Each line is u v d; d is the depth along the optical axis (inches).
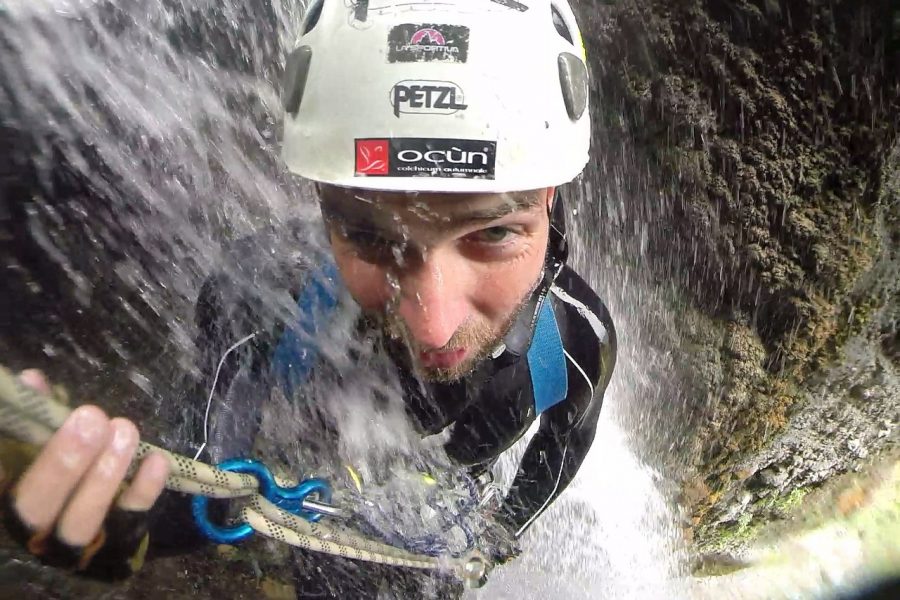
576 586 34.4
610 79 33.3
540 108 15.0
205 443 20.8
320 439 21.8
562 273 24.2
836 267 29.5
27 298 36.5
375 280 15.4
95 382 33.4
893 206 27.6
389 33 14.2
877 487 38.0
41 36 43.6
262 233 22.8
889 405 33.4
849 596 35.8
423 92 13.7
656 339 35.7
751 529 39.4
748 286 31.8
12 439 8.3
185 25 47.0
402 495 21.9
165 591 23.1
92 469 8.6
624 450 37.2
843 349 31.2
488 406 21.8
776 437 34.7
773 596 37.1
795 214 29.6
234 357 21.4
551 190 16.9
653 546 37.4
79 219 40.8
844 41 26.3
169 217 43.3
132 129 44.6
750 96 29.0
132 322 36.8
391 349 18.8
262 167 46.1
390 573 26.2
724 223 31.4
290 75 16.3
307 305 20.6
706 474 36.5
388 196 13.8
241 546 25.5
